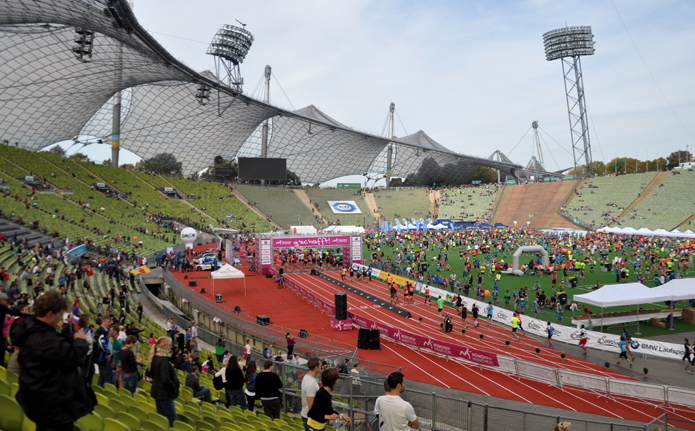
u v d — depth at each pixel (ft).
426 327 96.63
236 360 33.01
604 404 56.80
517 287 132.46
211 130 328.29
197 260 167.53
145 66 190.08
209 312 98.22
